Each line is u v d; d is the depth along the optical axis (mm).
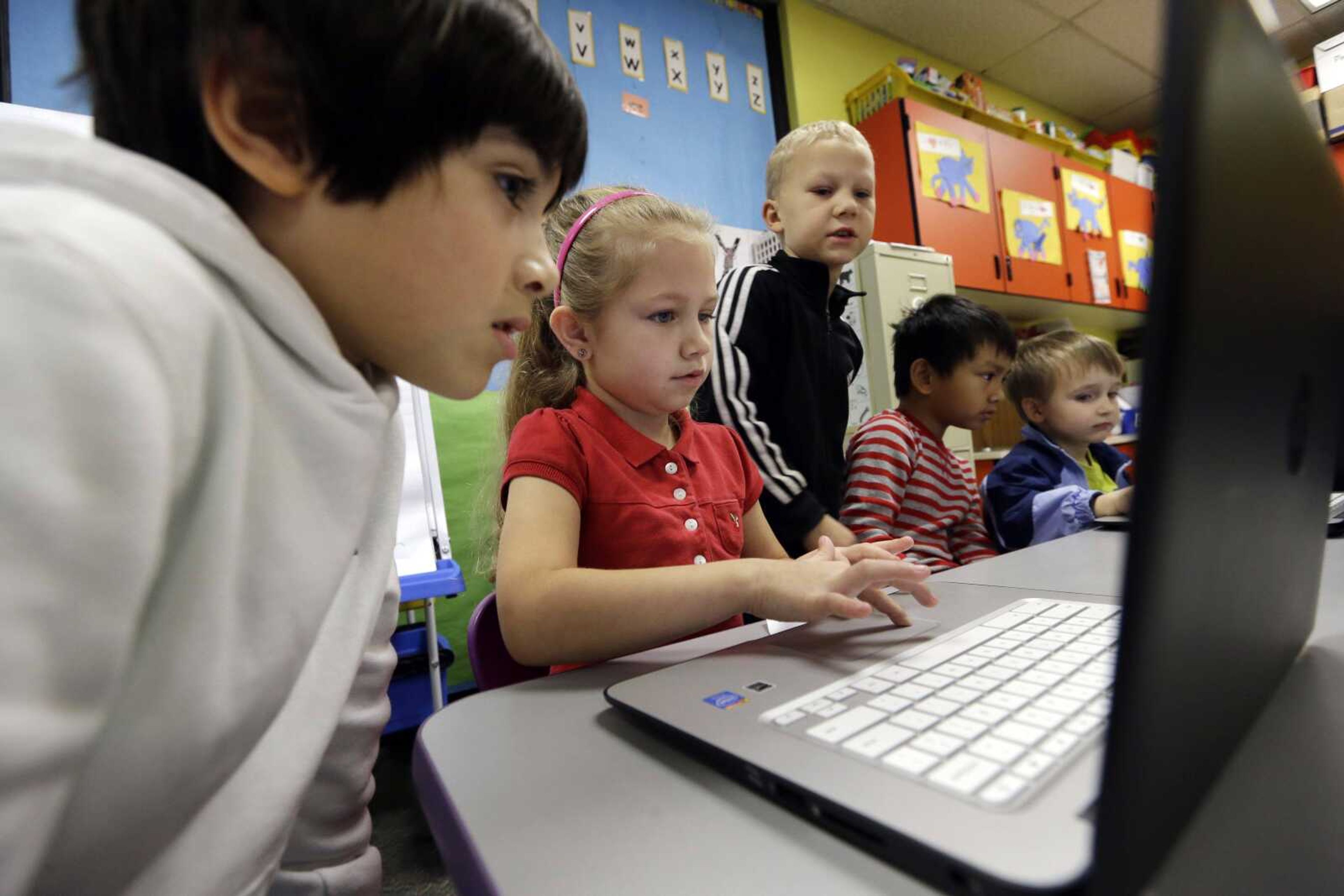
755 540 891
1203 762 190
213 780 281
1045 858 180
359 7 286
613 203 778
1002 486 1264
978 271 2596
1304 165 231
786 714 297
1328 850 206
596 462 733
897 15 2680
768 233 2391
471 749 323
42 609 171
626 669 437
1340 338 295
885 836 206
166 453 201
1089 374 1448
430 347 354
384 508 452
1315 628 376
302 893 453
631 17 2203
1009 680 305
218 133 291
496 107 328
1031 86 3305
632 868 222
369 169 303
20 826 169
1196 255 145
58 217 200
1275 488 230
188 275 232
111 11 298
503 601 547
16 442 170
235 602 265
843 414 1299
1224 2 167
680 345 742
